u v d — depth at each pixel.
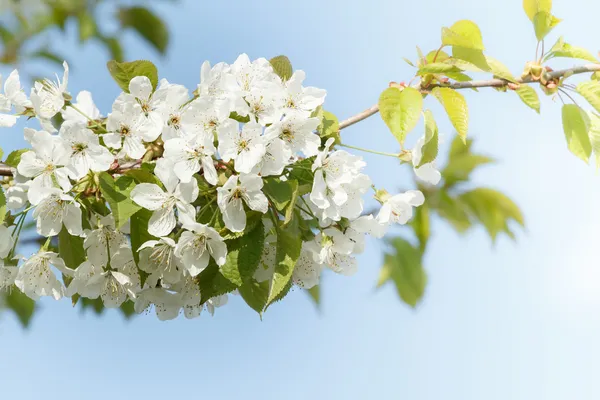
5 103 1.21
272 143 1.17
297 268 1.21
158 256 1.17
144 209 1.17
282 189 1.16
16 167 1.19
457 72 1.22
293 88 1.19
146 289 1.20
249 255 1.16
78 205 1.17
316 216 1.19
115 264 1.19
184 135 1.17
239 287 1.20
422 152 1.19
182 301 1.21
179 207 1.16
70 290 1.19
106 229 1.19
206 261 1.16
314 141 1.18
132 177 1.17
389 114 1.20
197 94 1.19
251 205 1.16
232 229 1.16
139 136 1.17
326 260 1.20
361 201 1.19
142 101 1.17
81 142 1.16
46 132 1.17
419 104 1.19
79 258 1.19
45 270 1.19
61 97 1.21
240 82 1.19
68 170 1.16
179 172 1.16
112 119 1.17
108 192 1.15
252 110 1.18
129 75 1.18
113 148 1.18
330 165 1.18
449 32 1.21
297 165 1.18
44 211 1.17
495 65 1.24
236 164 1.16
